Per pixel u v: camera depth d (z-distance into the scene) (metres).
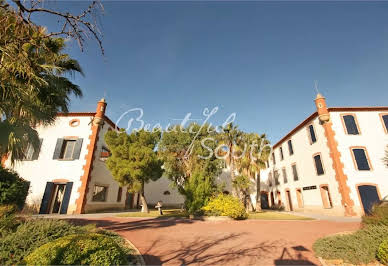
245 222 12.17
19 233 4.70
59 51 5.69
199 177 15.31
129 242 6.67
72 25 3.49
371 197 14.77
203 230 9.20
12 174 8.77
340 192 15.38
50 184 15.51
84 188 15.55
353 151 16.08
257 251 5.96
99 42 3.68
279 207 25.78
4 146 6.79
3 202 7.79
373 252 5.04
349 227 9.84
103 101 18.23
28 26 3.59
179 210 21.94
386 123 16.88
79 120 17.66
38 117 6.70
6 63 4.06
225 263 4.98
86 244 3.91
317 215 16.39
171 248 6.25
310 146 19.36
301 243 6.84
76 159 16.39
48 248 3.75
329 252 5.36
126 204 22.72
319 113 17.31
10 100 5.65
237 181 19.62
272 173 28.47
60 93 6.82
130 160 15.53
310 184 19.16
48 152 16.42
